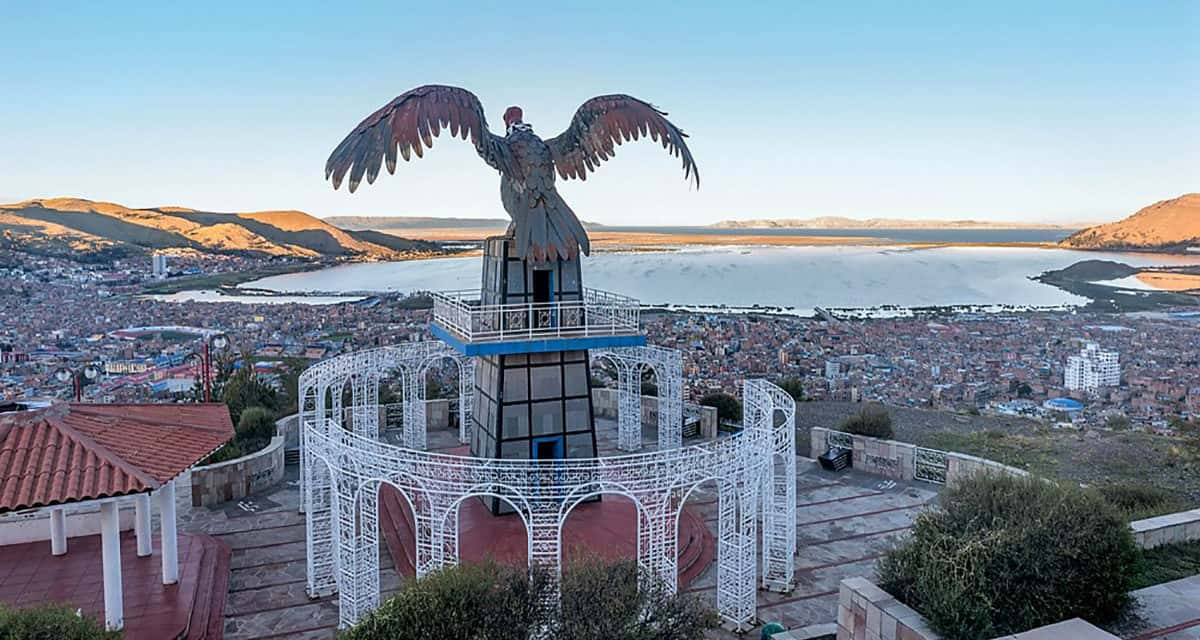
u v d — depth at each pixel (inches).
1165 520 608.1
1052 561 458.6
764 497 670.5
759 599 652.7
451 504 545.0
